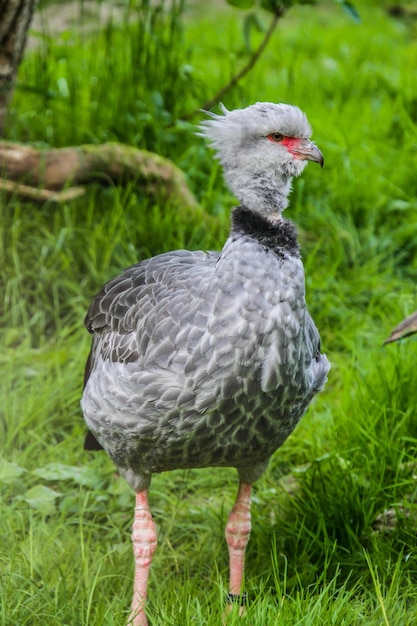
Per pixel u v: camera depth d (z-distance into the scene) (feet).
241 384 16.67
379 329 27.02
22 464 22.70
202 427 17.06
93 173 29.55
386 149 34.55
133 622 17.81
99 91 32.86
